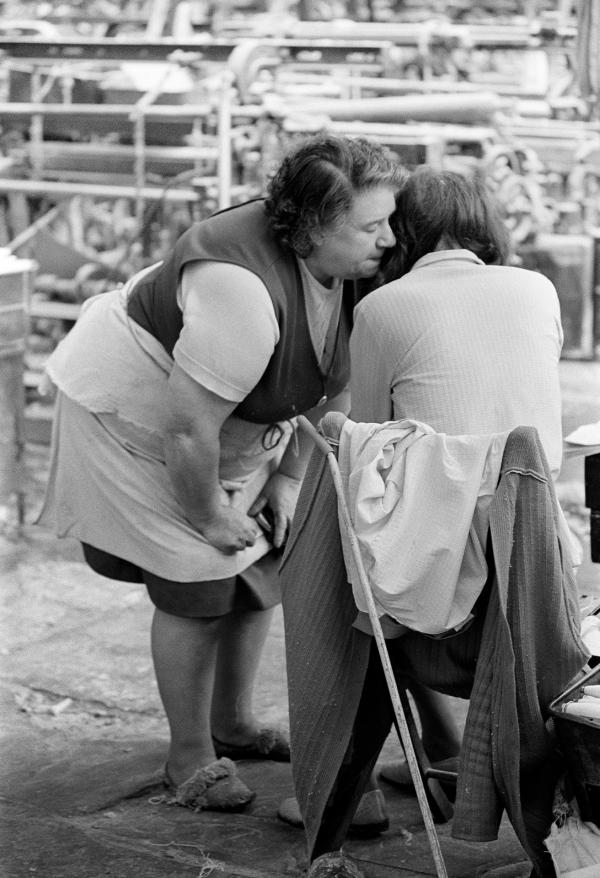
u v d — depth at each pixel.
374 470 2.70
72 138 8.48
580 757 2.56
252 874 3.01
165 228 8.20
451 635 2.69
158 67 7.96
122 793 3.49
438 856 2.58
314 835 2.85
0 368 5.96
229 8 11.43
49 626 5.00
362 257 3.07
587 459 3.40
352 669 2.83
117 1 11.77
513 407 2.79
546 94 8.98
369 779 3.18
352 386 3.02
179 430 3.19
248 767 3.71
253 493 3.57
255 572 3.54
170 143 7.89
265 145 7.12
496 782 2.60
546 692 2.64
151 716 4.18
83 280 8.05
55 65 8.40
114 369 3.40
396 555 2.64
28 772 3.69
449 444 2.65
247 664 3.71
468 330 2.83
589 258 8.97
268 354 3.14
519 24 11.00
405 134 7.24
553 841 2.59
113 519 3.45
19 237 8.00
